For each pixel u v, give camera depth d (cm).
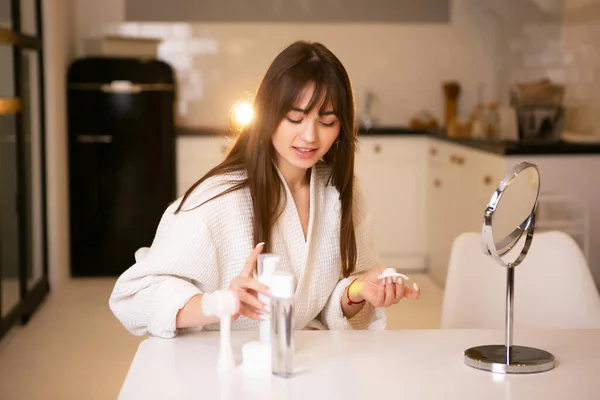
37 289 538
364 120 683
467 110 698
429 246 637
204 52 684
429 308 533
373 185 641
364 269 219
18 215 494
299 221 196
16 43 488
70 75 616
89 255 628
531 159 473
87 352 438
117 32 675
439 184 605
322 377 158
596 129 581
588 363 169
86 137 619
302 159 182
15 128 492
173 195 628
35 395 369
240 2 682
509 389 153
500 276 239
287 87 177
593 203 479
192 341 180
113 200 625
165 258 185
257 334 184
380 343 180
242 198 190
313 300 200
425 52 697
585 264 240
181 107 686
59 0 599
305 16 688
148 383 155
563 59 652
